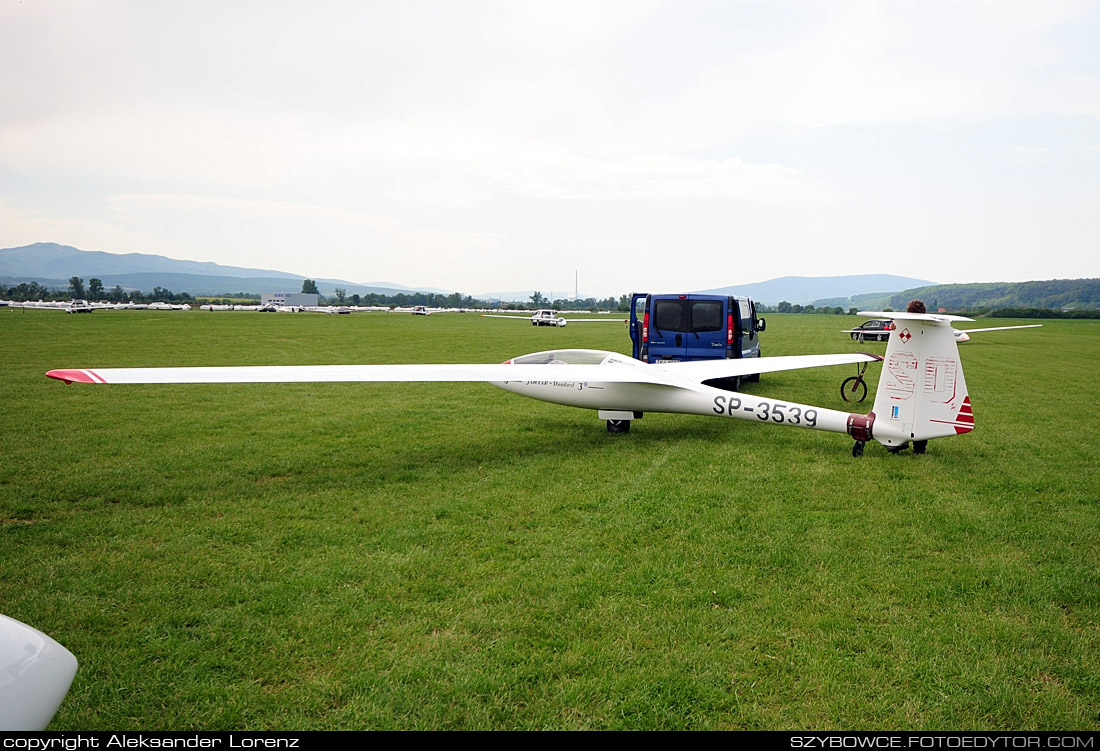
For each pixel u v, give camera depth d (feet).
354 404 43.55
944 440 32.37
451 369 31.50
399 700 11.27
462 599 14.99
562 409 42.01
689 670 12.23
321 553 17.81
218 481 25.13
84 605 14.69
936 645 13.04
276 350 82.58
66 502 22.35
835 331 161.07
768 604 14.76
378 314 309.22
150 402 43.34
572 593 15.29
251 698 11.32
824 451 29.91
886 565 16.97
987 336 149.48
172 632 13.56
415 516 20.98
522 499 22.72
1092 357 87.20
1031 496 22.99
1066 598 15.10
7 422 36.24
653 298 44.83
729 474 25.86
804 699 11.41
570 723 10.76
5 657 7.84
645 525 19.98
